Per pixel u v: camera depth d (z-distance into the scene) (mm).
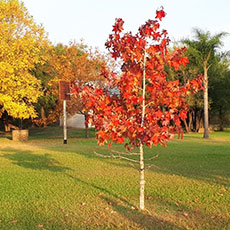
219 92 34875
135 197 7504
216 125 41062
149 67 6359
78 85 6699
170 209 6590
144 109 6387
